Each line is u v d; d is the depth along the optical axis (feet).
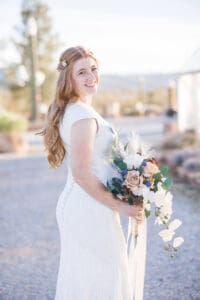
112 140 7.76
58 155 8.09
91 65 7.82
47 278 12.35
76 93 7.86
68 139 7.61
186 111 37.88
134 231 8.61
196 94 37.19
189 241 14.84
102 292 7.94
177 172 27.22
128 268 8.33
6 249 15.05
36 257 14.12
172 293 10.94
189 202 20.33
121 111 106.83
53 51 98.43
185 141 34.42
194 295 10.77
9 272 12.89
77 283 7.99
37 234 16.78
